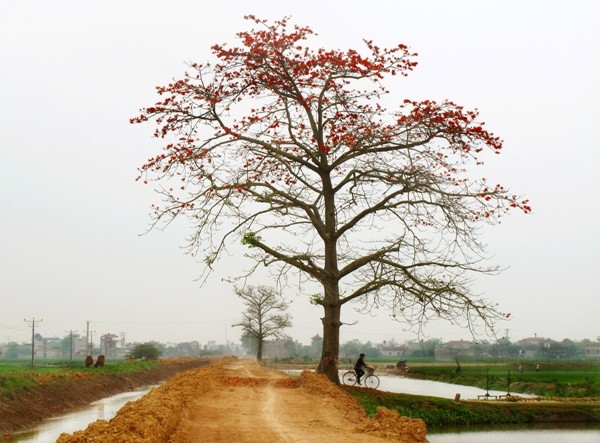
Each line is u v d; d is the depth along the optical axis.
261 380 36.53
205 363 122.25
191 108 27.27
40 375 38.84
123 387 52.38
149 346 127.44
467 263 27.59
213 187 27.86
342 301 29.34
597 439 26.48
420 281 27.75
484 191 26.92
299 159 28.91
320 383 26.31
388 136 27.64
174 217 27.70
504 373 76.00
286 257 28.56
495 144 26.34
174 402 17.61
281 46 26.83
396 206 28.23
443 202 27.06
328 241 29.47
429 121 26.44
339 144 28.02
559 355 189.75
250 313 108.19
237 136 28.06
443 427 29.39
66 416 31.41
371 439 13.83
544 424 30.86
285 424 16.34
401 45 26.84
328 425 16.23
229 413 18.70
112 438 11.42
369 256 28.95
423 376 83.94
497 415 31.06
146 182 27.58
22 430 26.12
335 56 27.02
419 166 27.83
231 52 26.73
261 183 28.83
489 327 27.30
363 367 33.91
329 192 29.52
